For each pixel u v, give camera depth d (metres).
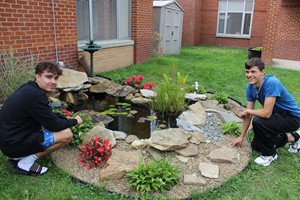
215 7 16.05
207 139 3.46
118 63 7.64
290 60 10.79
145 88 5.47
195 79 6.88
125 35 8.04
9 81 3.96
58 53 5.46
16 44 4.60
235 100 5.16
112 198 2.32
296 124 2.89
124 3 7.74
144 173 2.47
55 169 2.68
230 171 2.76
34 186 2.42
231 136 3.57
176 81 4.98
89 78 5.34
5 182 2.46
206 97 5.17
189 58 10.45
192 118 4.07
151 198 2.29
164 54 11.14
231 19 15.99
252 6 15.16
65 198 2.27
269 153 2.94
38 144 2.46
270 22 8.85
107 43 6.99
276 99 2.87
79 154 2.96
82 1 6.39
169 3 10.77
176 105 4.46
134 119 4.19
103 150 2.78
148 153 3.04
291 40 10.70
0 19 4.29
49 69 2.37
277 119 2.83
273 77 2.84
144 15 8.39
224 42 16.34
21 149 2.42
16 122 2.36
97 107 4.68
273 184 2.60
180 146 3.03
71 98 4.59
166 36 11.06
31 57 4.57
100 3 6.95
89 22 6.67
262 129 2.85
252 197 2.40
